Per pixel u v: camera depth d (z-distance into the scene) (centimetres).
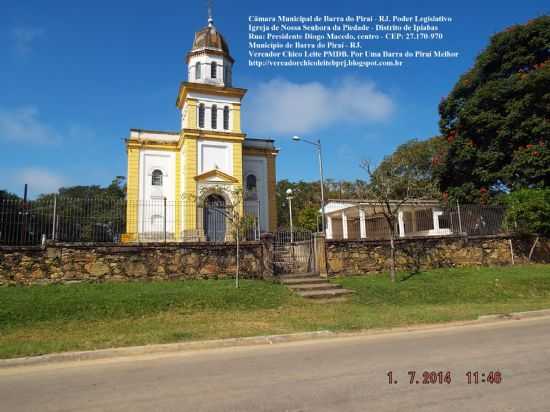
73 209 1427
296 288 1368
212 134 2731
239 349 785
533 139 2170
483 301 1341
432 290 1433
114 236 1479
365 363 643
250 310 1148
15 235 1341
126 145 2773
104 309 1078
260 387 531
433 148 3669
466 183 2409
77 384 575
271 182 3002
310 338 877
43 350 746
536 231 1897
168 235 2222
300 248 1775
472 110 2388
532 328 922
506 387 508
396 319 1024
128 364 686
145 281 1383
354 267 1641
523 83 2192
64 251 1325
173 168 2830
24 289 1216
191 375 602
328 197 4794
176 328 935
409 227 2697
